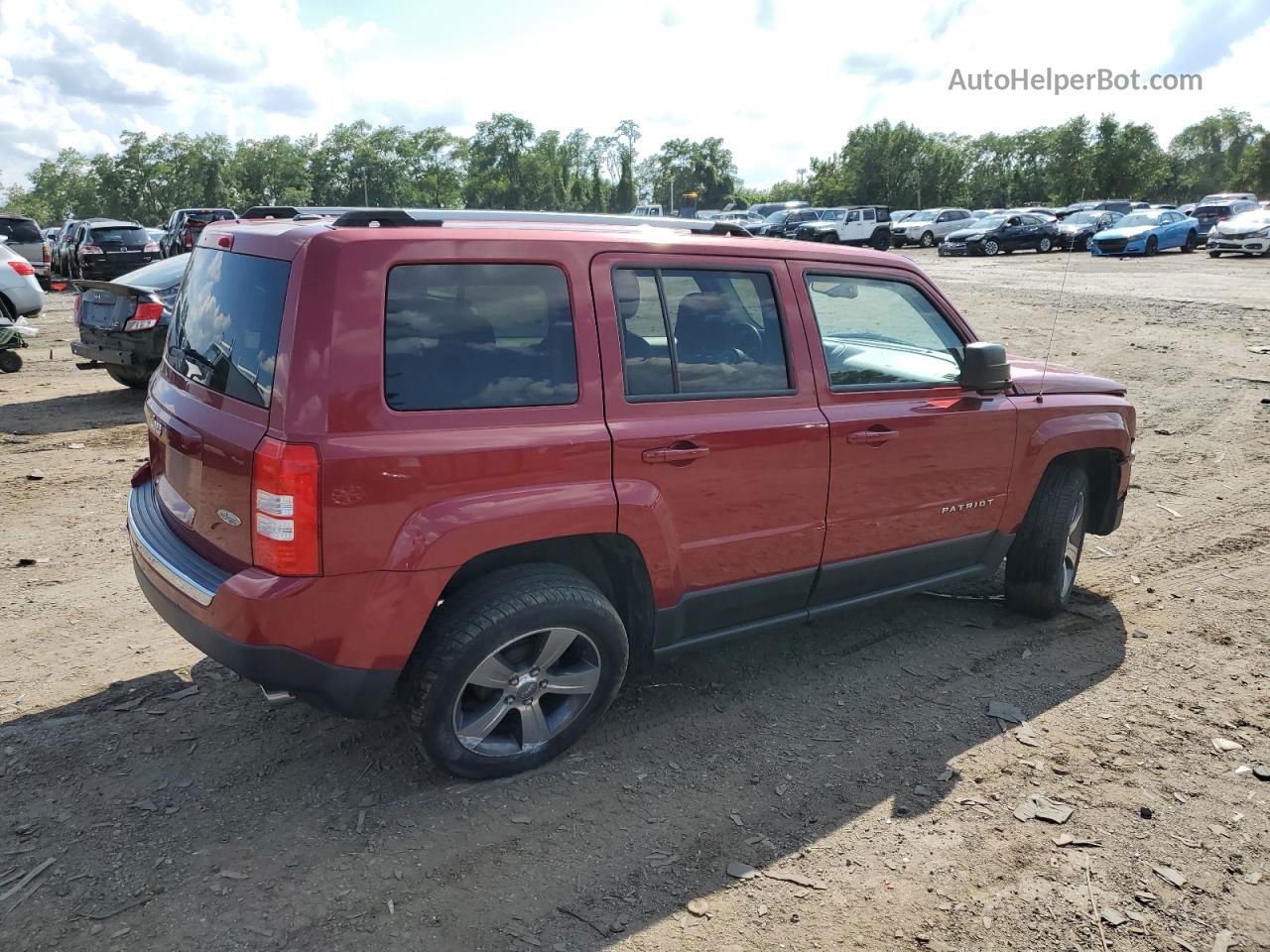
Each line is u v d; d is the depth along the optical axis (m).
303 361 2.70
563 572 3.22
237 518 2.82
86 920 2.56
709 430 3.36
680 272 3.41
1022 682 4.11
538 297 3.08
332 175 131.88
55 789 3.14
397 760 3.38
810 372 3.71
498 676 3.12
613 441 3.14
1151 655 4.39
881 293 4.05
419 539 2.82
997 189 98.44
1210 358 12.22
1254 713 3.86
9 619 4.50
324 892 2.70
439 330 2.89
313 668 2.81
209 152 126.12
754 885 2.79
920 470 4.02
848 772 3.40
